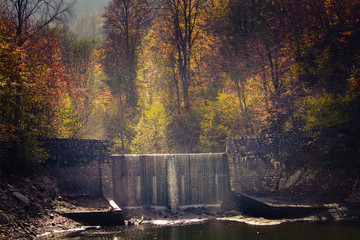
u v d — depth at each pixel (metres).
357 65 28.69
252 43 37.75
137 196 27.12
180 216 24.81
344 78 29.55
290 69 32.41
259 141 28.33
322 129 26.94
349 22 29.77
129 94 47.56
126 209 26.31
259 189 27.70
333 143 25.91
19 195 18.92
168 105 40.12
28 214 18.41
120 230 19.69
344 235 16.08
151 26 49.41
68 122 30.58
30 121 23.23
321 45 31.27
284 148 28.00
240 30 41.47
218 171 28.80
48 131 25.53
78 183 25.16
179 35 43.84
